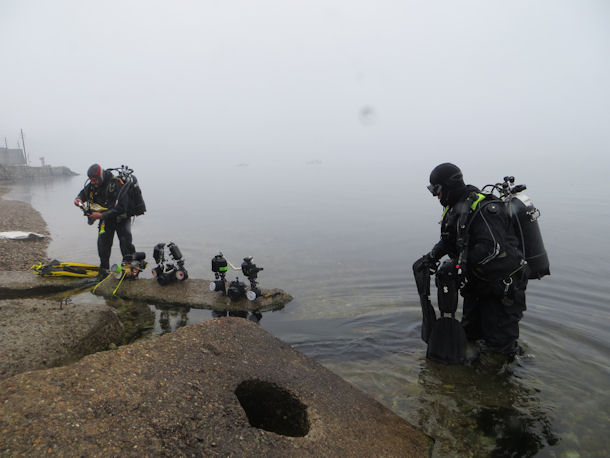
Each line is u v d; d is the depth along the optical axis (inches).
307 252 378.9
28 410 79.7
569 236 416.5
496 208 149.9
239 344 126.7
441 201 164.7
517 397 140.9
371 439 107.4
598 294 246.4
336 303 238.1
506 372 157.0
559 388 146.4
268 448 91.3
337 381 130.6
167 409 91.7
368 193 938.7
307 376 126.0
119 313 207.5
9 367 123.4
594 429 124.5
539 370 158.4
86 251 368.8
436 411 132.6
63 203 773.9
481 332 175.2
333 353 172.6
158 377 101.3
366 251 382.9
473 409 134.1
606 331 193.6
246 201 804.0
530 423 127.0
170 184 1286.9
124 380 96.6
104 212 246.5
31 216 572.4
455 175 158.1
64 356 137.6
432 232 473.1
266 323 204.5
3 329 141.9
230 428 93.4
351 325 202.4
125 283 243.1
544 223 487.2
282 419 116.8
